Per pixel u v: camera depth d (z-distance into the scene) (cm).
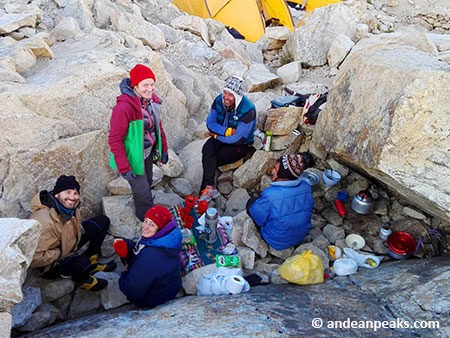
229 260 354
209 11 911
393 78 305
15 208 342
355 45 601
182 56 630
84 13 551
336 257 378
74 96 379
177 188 452
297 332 232
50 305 306
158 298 297
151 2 749
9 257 214
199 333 228
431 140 276
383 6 1058
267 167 472
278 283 343
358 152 324
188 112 549
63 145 369
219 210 454
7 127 337
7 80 377
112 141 315
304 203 365
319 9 677
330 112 394
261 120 496
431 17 1009
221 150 458
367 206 408
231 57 659
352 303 284
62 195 304
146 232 294
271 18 998
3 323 204
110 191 415
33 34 472
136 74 305
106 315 289
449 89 272
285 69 630
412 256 376
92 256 364
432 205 286
